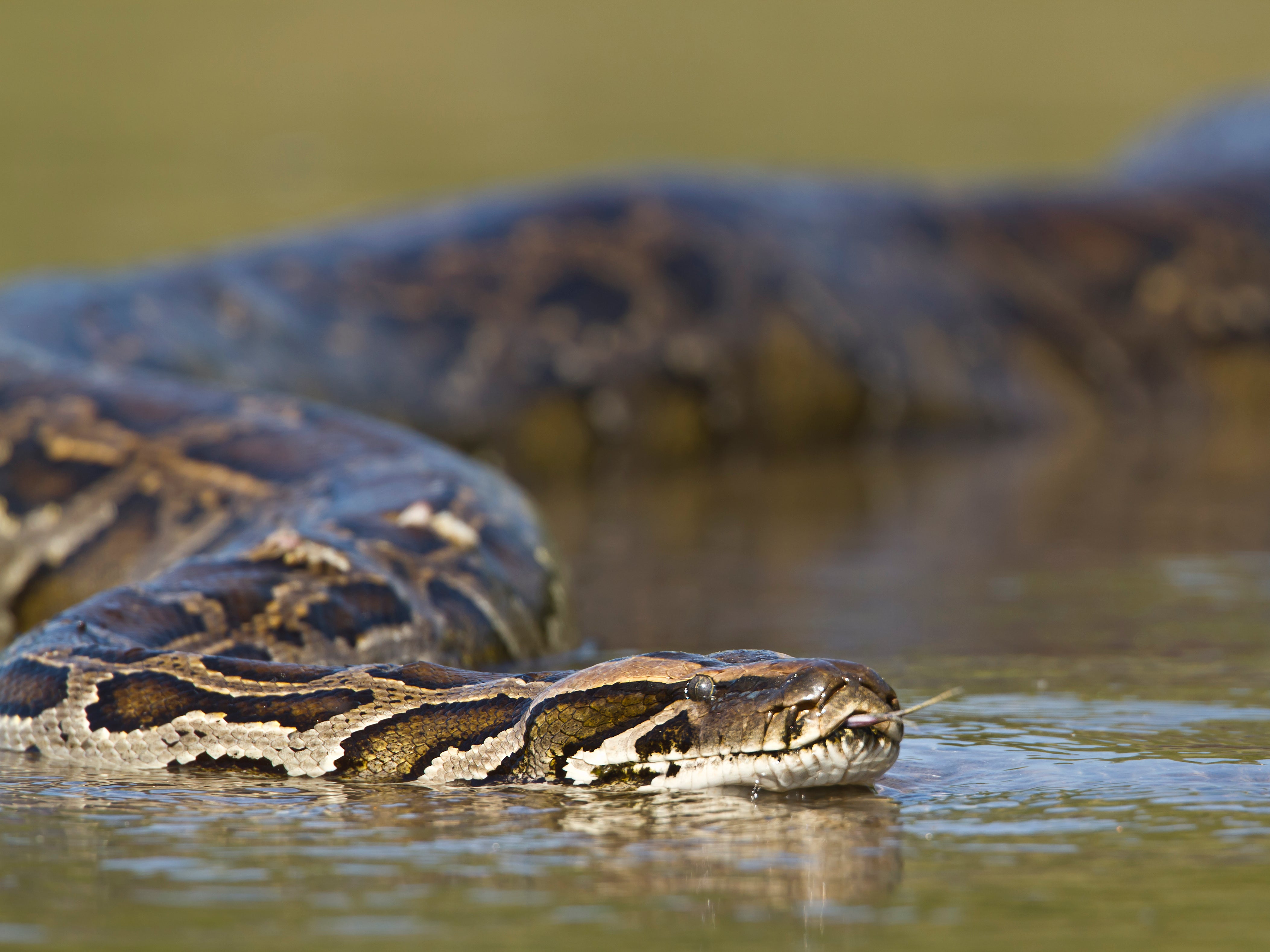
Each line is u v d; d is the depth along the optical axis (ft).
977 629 101.09
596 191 194.90
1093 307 212.64
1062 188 224.74
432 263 181.37
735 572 123.24
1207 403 213.46
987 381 203.82
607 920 48.85
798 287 194.08
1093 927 48.32
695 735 63.98
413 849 56.18
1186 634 98.73
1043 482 168.76
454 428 173.37
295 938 47.29
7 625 112.88
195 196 276.82
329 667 72.13
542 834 58.03
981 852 55.52
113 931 47.93
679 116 366.63
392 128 346.54
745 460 188.55
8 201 270.46
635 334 184.34
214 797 64.08
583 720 65.67
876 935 47.67
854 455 191.21
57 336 147.74
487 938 47.26
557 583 101.35
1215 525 141.90
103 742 70.74
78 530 111.96
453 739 67.72
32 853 55.77
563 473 179.52
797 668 63.93
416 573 91.45
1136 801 61.77
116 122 344.28
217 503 109.19
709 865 54.13
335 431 114.42
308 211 263.08
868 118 369.30
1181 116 255.09
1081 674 87.25
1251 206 226.17
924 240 209.97
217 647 80.43
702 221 193.98
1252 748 70.18
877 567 124.88
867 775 63.87
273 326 166.81
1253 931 47.93
